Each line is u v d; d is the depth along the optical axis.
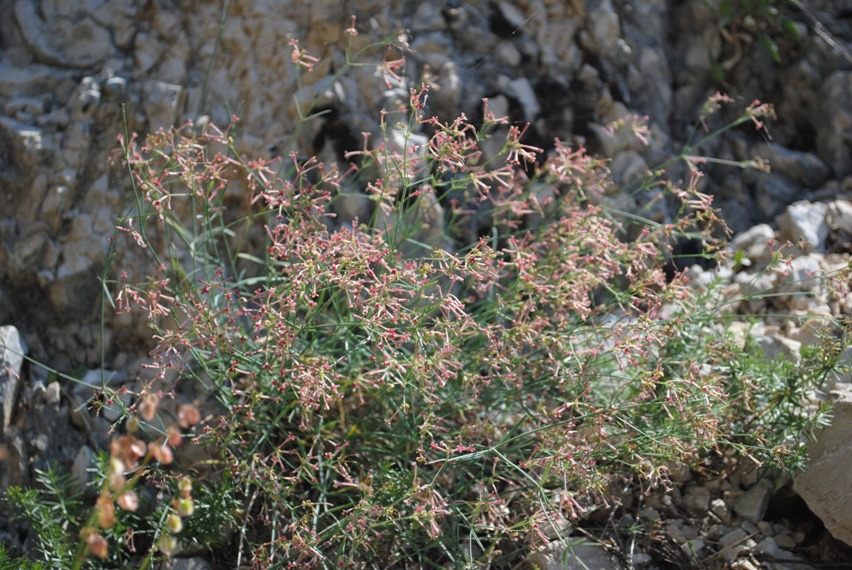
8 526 3.85
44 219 4.47
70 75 4.72
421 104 3.83
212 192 4.13
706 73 5.63
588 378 3.90
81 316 4.44
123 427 4.16
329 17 4.79
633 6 5.38
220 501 3.70
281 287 3.78
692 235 4.39
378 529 3.70
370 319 3.47
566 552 3.39
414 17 4.96
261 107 4.73
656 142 5.27
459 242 4.71
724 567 3.78
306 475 3.88
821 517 3.76
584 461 3.59
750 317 4.22
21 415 4.08
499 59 5.03
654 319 4.41
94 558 3.72
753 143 5.59
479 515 3.79
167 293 4.37
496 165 4.86
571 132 5.06
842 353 4.11
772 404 3.93
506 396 4.03
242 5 4.82
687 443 3.78
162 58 4.80
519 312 4.12
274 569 3.56
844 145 5.61
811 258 4.91
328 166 4.61
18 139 4.53
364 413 4.06
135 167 4.46
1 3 4.87
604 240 4.01
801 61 5.70
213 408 4.19
